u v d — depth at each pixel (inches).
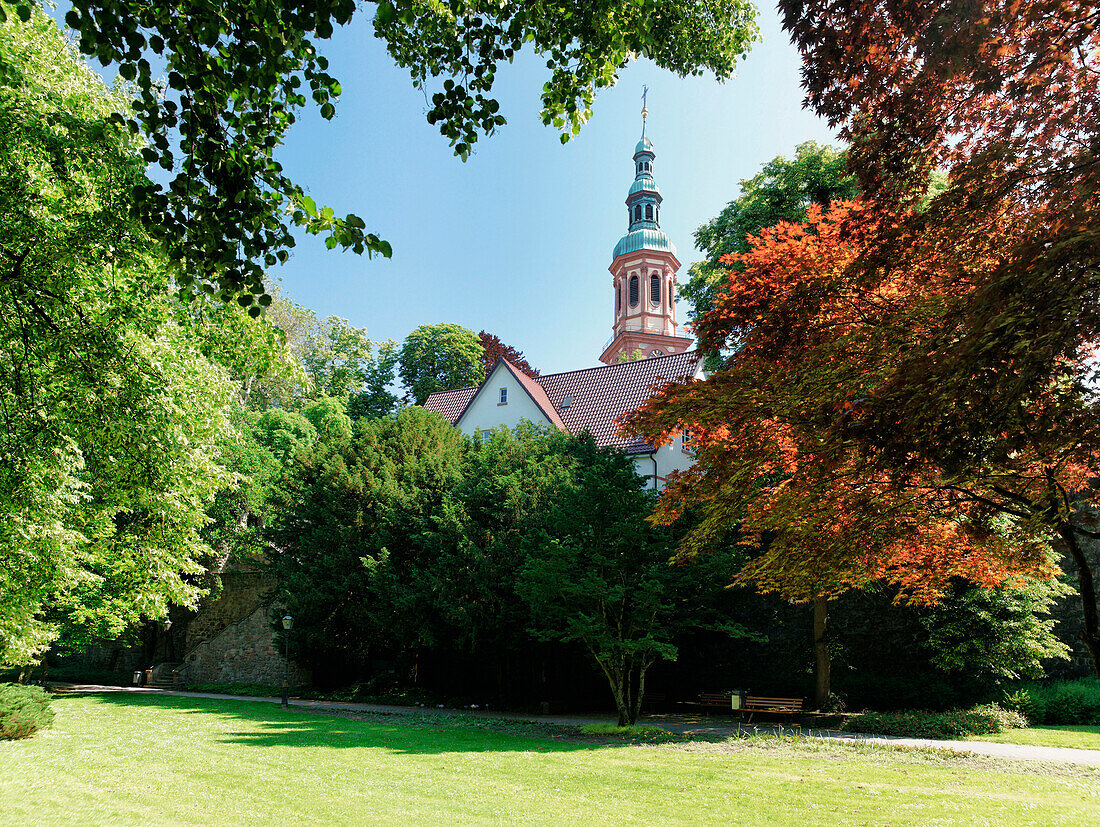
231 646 1222.9
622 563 684.1
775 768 475.2
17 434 394.0
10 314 376.2
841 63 249.8
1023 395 199.9
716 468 326.6
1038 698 763.4
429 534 884.6
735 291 338.0
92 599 762.8
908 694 787.4
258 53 192.7
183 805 357.4
